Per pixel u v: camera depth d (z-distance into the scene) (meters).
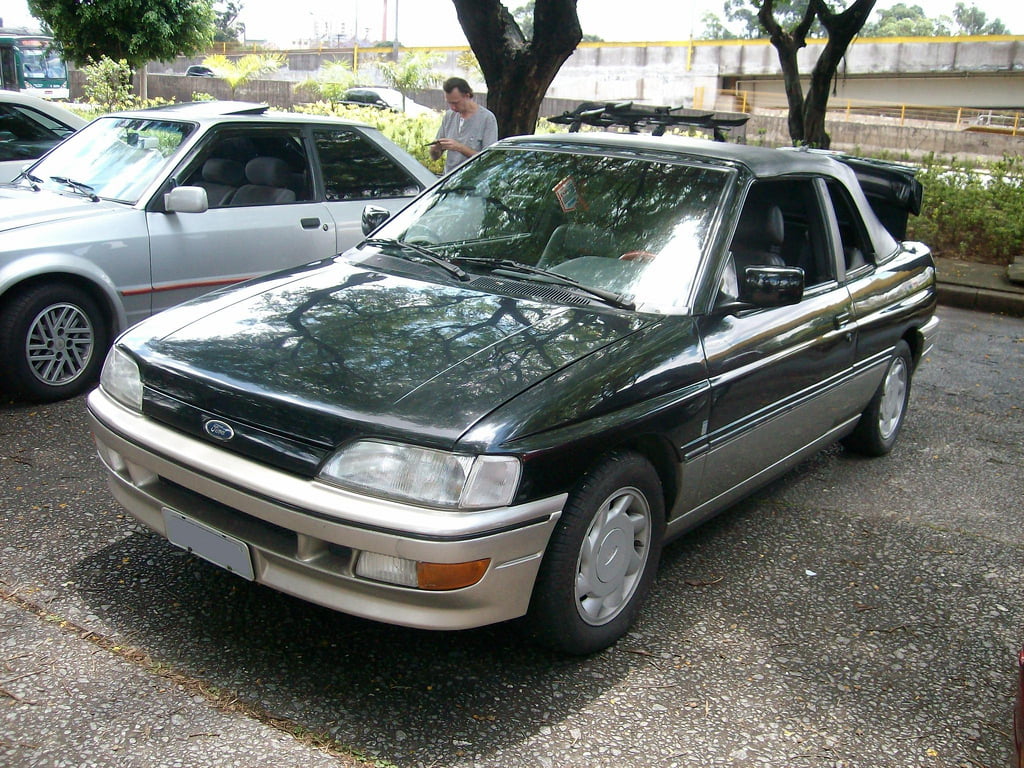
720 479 3.69
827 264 4.40
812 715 2.99
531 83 8.84
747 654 3.31
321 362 2.96
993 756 2.86
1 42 30.25
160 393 3.05
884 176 5.79
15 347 5.10
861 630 3.54
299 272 3.85
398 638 3.20
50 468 4.42
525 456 2.68
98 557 3.60
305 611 3.31
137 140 6.07
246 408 2.82
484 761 2.64
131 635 3.10
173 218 5.68
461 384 2.84
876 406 5.15
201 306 3.48
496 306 3.41
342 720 2.76
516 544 2.71
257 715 2.75
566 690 3.00
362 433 2.67
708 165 3.94
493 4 8.73
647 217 3.79
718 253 3.62
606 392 2.98
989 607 3.80
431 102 34.34
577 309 3.42
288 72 55.03
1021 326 9.34
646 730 2.84
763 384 3.72
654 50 47.50
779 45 13.87
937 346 8.30
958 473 5.30
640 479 3.16
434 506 2.61
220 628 3.17
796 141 14.06
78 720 2.66
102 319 5.48
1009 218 12.11
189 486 2.92
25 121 7.57
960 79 44.38
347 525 2.62
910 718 3.02
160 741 2.61
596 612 3.16
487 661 3.12
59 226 5.24
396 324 3.23
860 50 44.34
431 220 4.20
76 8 18.31
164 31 18.45
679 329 3.37
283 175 6.28
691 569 3.93
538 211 3.98
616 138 4.32
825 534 4.38
